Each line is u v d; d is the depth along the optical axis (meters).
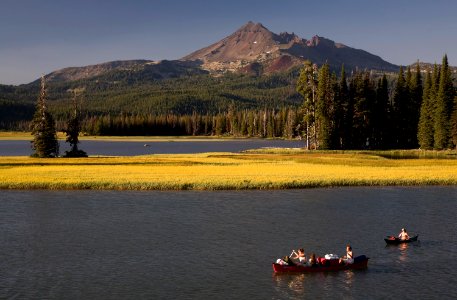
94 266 34.44
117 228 45.09
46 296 28.94
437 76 123.12
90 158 104.75
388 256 37.06
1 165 89.00
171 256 36.78
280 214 51.06
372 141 131.88
